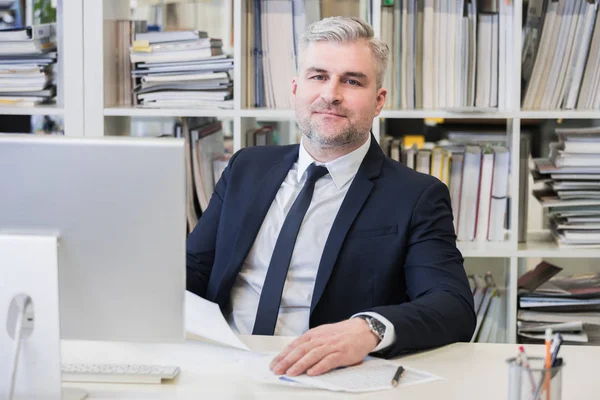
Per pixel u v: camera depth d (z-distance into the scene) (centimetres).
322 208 203
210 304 180
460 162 274
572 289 271
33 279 129
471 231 276
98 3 268
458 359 157
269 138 303
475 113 264
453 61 272
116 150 128
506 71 271
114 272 131
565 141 266
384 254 194
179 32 272
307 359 145
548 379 115
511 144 271
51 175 128
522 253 265
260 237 206
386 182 201
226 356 155
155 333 134
